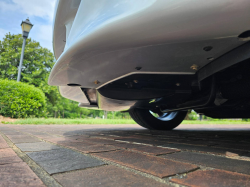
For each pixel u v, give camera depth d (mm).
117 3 1086
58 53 2283
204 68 1386
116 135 2305
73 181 626
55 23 1816
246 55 1020
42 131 2797
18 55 18562
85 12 1314
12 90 7285
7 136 2070
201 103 2006
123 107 2797
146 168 777
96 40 1085
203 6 827
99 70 1370
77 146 1383
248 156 1037
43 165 835
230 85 1710
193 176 676
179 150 1231
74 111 27344
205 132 2973
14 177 664
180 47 1057
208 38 961
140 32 982
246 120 14172
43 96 8523
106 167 808
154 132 2840
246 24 847
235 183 599
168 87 1968
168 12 888
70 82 1647
